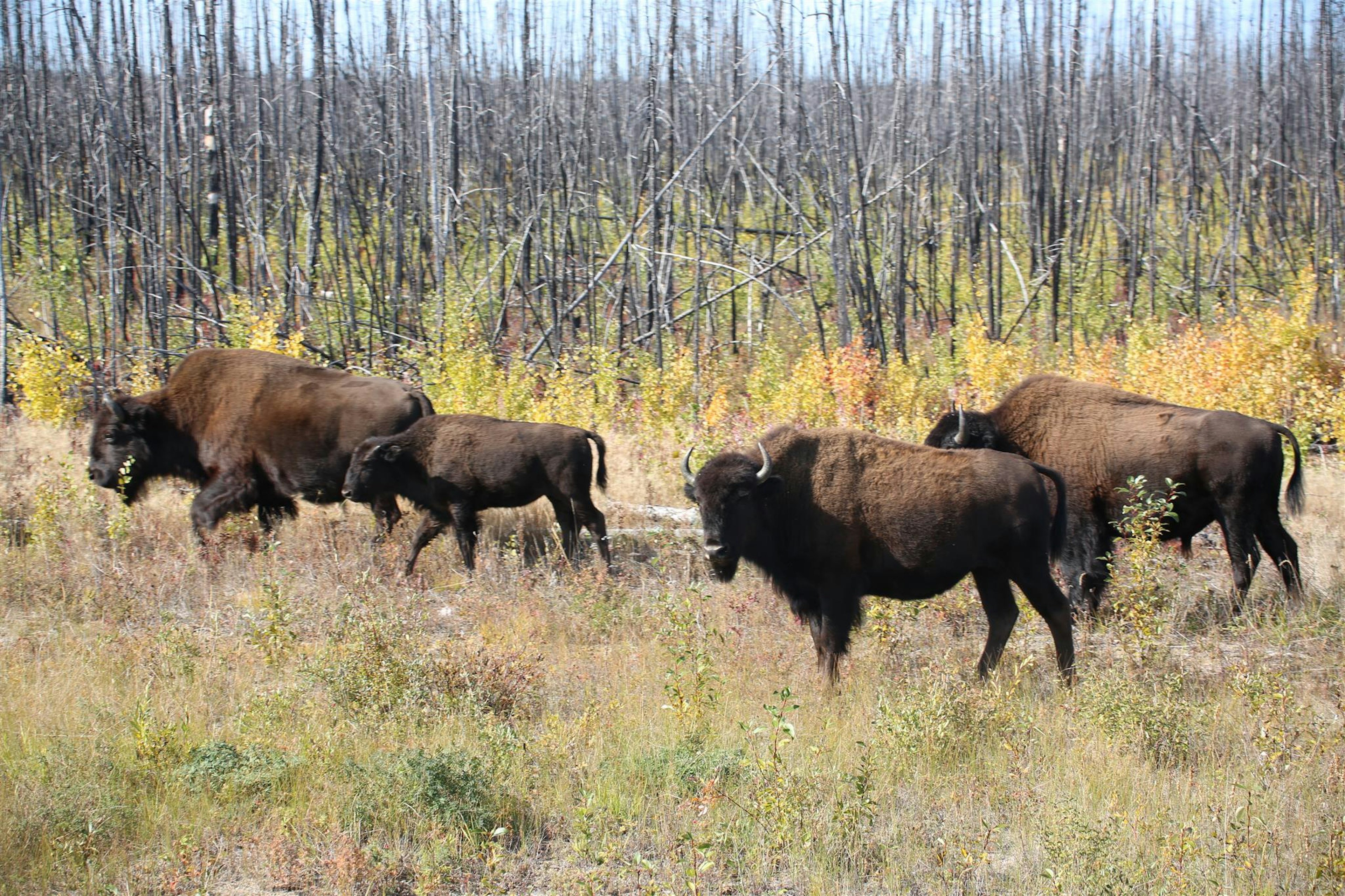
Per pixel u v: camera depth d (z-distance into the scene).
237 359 18.42
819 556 12.88
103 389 28.58
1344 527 18.55
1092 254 50.53
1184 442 15.30
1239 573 15.22
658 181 43.53
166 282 33.69
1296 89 59.00
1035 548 12.63
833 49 33.84
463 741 10.78
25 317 39.03
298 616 14.36
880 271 42.66
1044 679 12.84
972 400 27.55
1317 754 10.25
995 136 42.72
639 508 19.81
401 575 16.12
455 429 17.19
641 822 9.48
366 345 34.62
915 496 12.58
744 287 45.62
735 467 12.72
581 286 43.94
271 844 8.93
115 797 9.48
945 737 10.70
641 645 13.81
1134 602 13.81
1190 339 27.81
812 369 28.11
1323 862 8.34
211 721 11.43
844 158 33.50
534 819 9.52
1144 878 8.23
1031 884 8.49
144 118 38.50
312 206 35.50
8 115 47.12
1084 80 57.00
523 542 18.28
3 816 8.98
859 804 9.43
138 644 12.96
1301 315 28.69
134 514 19.02
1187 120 52.31
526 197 42.97
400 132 41.56
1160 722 10.90
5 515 18.17
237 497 18.00
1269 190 49.06
